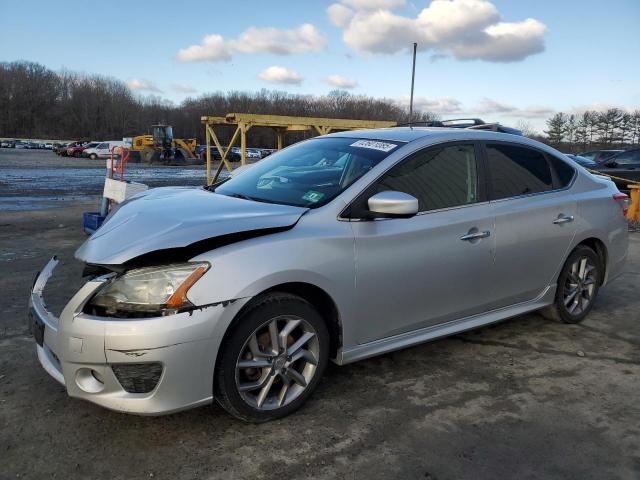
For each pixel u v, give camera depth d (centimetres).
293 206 324
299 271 288
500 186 399
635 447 286
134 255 262
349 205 320
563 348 421
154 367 256
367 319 325
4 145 7294
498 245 385
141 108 11800
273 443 279
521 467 266
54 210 1205
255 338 285
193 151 4956
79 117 11019
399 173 346
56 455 264
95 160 4391
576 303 470
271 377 292
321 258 298
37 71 11331
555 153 457
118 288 262
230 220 291
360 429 295
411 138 373
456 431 296
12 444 273
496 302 398
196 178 2536
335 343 321
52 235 861
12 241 802
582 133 8156
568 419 313
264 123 1551
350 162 356
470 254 368
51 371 284
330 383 349
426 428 298
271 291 290
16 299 503
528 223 406
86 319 259
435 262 349
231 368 276
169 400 260
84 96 11200
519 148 427
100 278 271
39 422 293
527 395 341
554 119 8175
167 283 259
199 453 269
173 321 255
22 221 1017
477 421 308
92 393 262
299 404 308
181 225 285
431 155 368
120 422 294
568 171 460
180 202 337
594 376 372
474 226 370
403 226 335
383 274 325
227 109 11231
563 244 438
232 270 270
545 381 362
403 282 336
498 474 260
